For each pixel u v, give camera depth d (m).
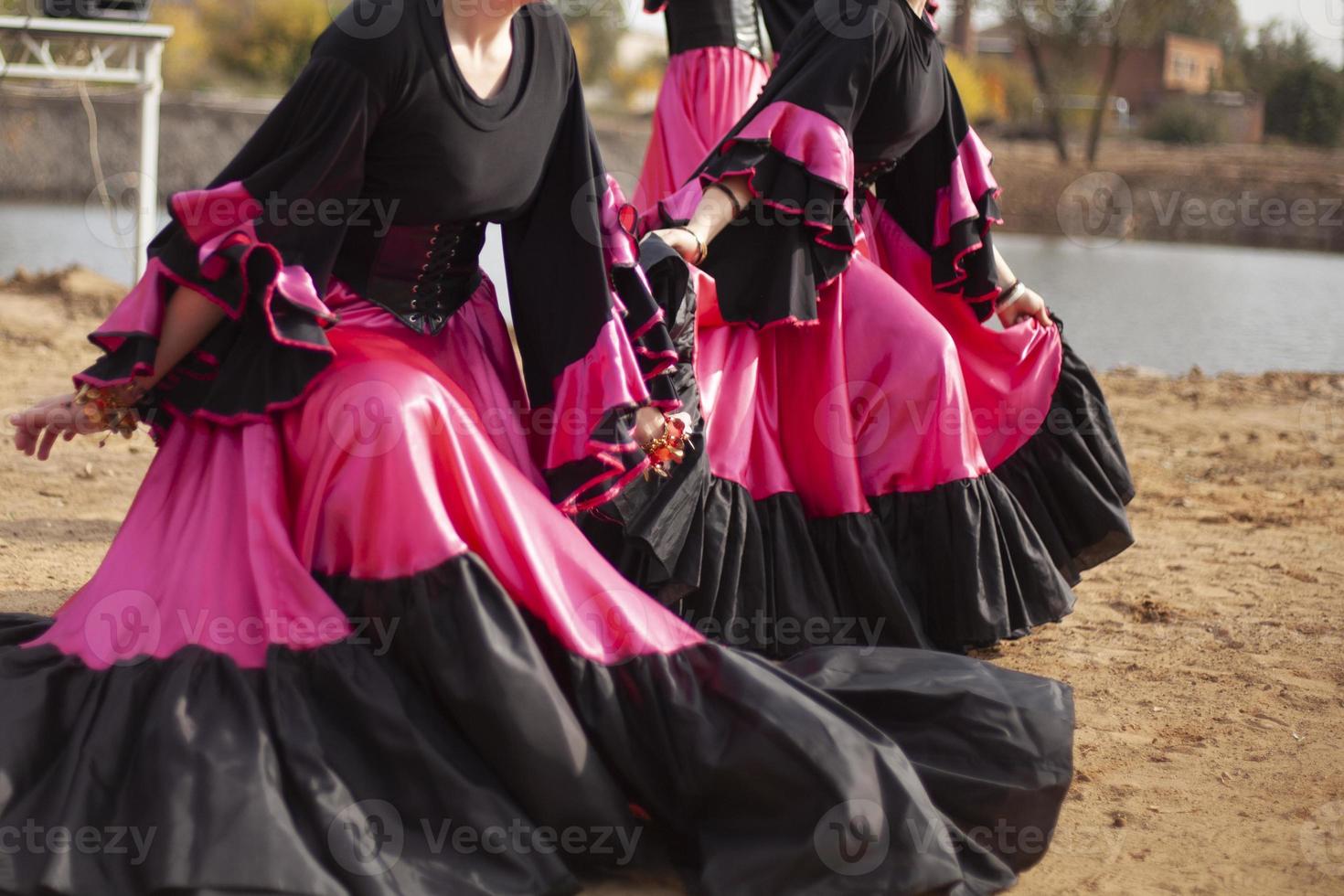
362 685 3.55
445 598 3.62
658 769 3.75
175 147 51.81
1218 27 69.44
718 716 3.73
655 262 4.73
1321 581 7.33
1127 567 7.56
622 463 4.15
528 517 3.87
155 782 3.32
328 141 3.78
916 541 5.29
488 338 4.45
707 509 4.97
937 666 4.33
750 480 5.23
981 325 5.83
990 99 63.25
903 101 5.34
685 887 3.71
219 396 3.85
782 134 5.14
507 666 3.56
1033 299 5.89
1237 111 65.00
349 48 3.77
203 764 3.33
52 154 48.97
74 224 33.06
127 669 3.56
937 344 5.31
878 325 5.33
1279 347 20.03
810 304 5.15
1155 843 4.16
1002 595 5.23
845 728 3.72
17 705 3.50
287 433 3.81
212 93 60.25
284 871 3.21
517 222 4.37
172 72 60.66
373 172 3.96
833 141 5.10
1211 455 10.95
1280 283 29.36
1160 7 61.00
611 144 52.38
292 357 3.77
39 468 8.84
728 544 5.02
